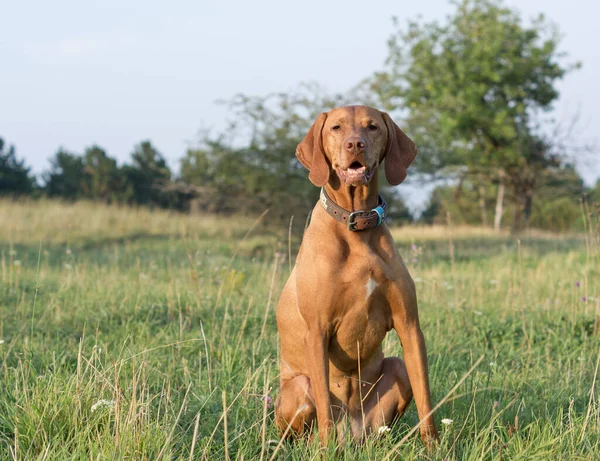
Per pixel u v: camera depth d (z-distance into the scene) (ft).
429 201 97.66
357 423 11.46
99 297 21.81
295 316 11.48
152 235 54.54
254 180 48.80
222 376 13.56
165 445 8.84
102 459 8.78
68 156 134.41
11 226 50.49
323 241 10.90
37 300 21.66
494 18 89.45
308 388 11.04
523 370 14.46
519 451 9.75
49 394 10.47
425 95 90.63
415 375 10.80
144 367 11.55
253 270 31.50
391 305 10.93
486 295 25.11
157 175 132.05
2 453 9.62
